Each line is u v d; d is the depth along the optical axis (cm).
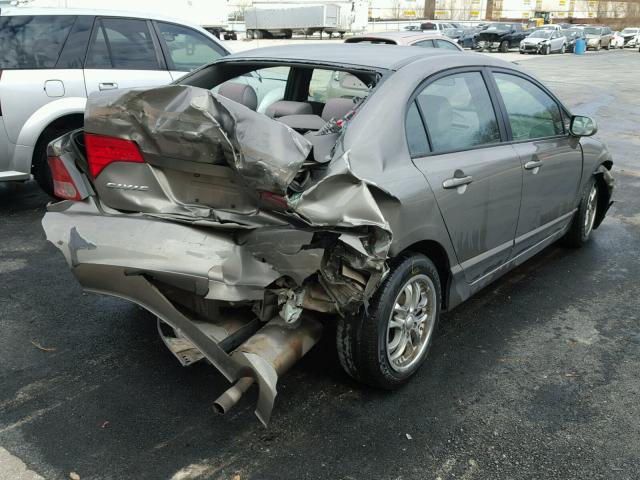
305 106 369
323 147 280
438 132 325
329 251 255
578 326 396
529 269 491
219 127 242
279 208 252
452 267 336
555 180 437
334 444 274
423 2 6462
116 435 275
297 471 257
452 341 371
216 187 265
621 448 279
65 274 447
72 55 575
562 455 273
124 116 264
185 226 262
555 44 3703
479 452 273
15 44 548
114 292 269
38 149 573
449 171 317
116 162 276
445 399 311
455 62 355
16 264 461
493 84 382
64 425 281
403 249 289
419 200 292
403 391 316
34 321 377
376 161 280
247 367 250
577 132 448
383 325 290
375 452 270
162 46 638
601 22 7488
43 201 620
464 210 329
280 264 254
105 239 266
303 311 295
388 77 313
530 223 416
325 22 3178
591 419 299
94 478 249
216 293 250
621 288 458
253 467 259
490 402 310
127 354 343
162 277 255
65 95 567
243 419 289
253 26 3484
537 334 383
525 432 288
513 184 374
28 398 300
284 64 354
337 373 329
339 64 335
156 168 273
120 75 600
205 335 251
